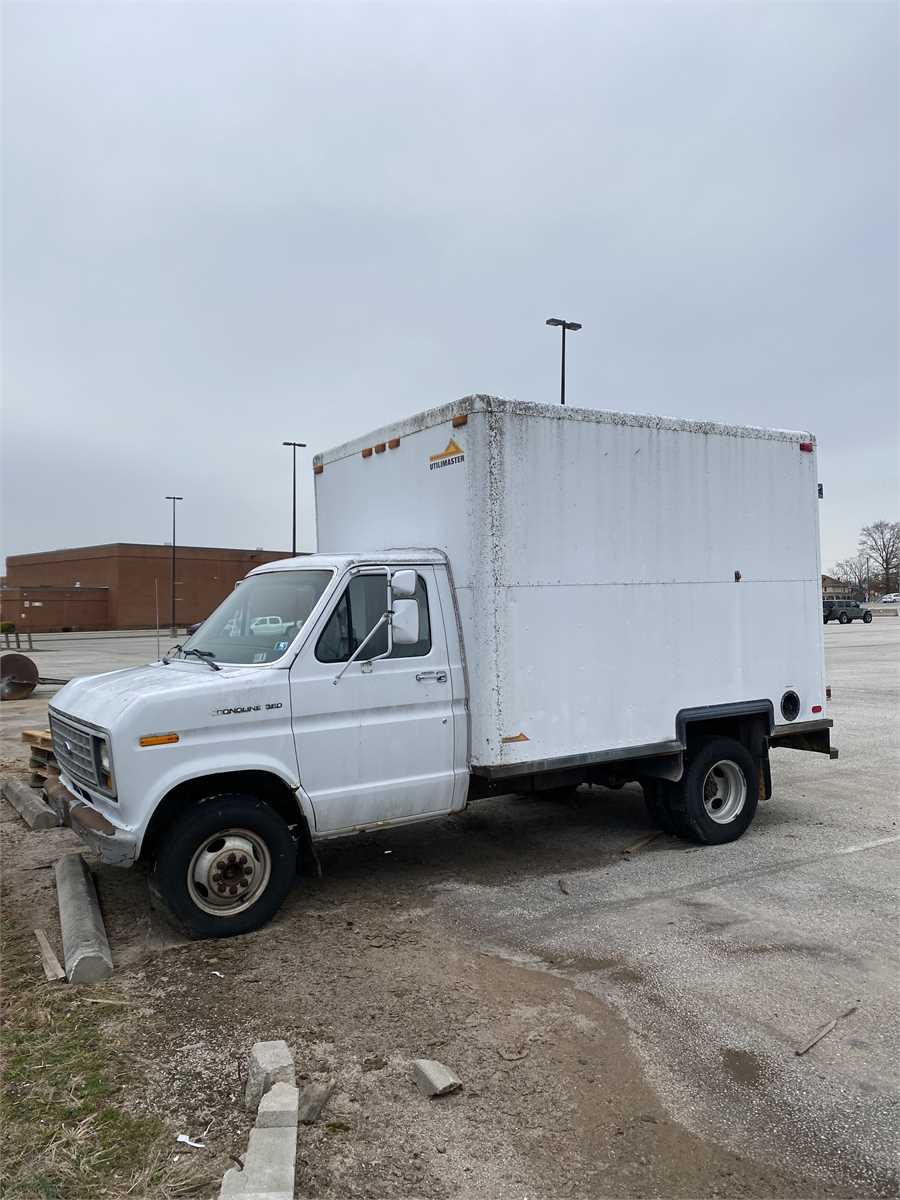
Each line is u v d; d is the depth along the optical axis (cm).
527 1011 421
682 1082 361
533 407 609
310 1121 332
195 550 6462
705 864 664
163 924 539
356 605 561
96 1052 384
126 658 2972
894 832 755
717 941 508
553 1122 334
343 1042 392
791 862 668
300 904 575
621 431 657
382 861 675
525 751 605
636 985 450
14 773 1000
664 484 682
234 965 476
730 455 724
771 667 748
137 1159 309
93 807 519
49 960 480
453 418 606
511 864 667
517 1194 294
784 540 759
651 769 699
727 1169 307
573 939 512
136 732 482
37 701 1777
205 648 600
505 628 595
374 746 557
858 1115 338
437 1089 347
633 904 573
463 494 598
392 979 458
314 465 789
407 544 656
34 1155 312
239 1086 357
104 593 6216
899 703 1577
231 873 516
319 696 537
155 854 515
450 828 779
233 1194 279
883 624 5322
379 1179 301
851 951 492
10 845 719
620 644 654
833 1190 297
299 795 532
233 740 510
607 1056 381
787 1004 429
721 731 757
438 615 594
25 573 7356
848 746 1177
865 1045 389
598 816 823
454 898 588
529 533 606
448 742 589
